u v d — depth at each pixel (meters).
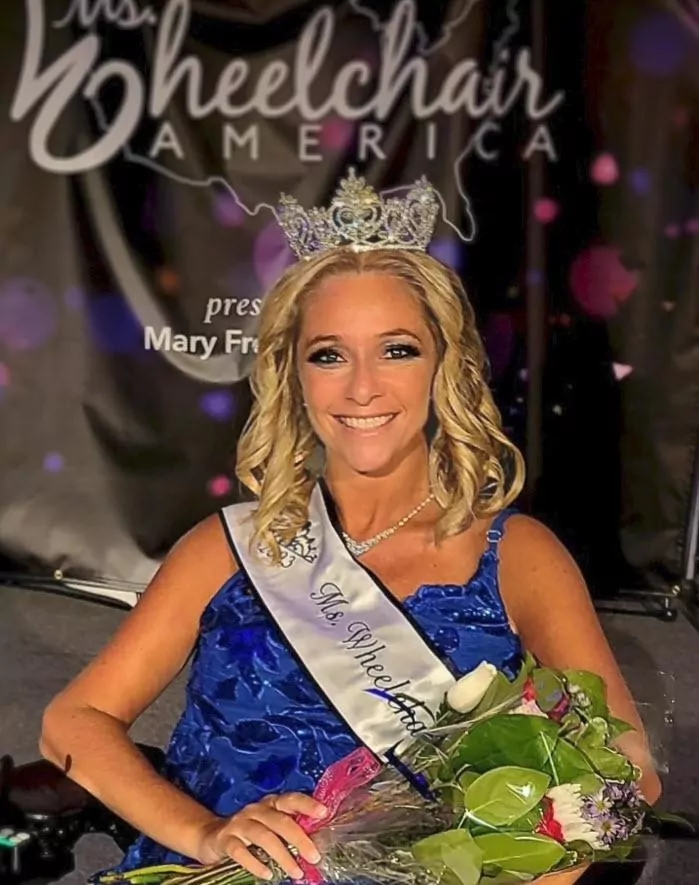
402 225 1.71
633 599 3.92
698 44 3.47
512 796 1.26
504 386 3.71
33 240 3.69
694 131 3.52
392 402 1.67
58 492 3.91
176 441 3.83
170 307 3.71
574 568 1.75
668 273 3.63
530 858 1.26
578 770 1.29
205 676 1.72
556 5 3.48
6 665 3.53
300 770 1.63
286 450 1.79
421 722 1.64
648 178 3.57
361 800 1.39
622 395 3.73
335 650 1.68
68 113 3.59
